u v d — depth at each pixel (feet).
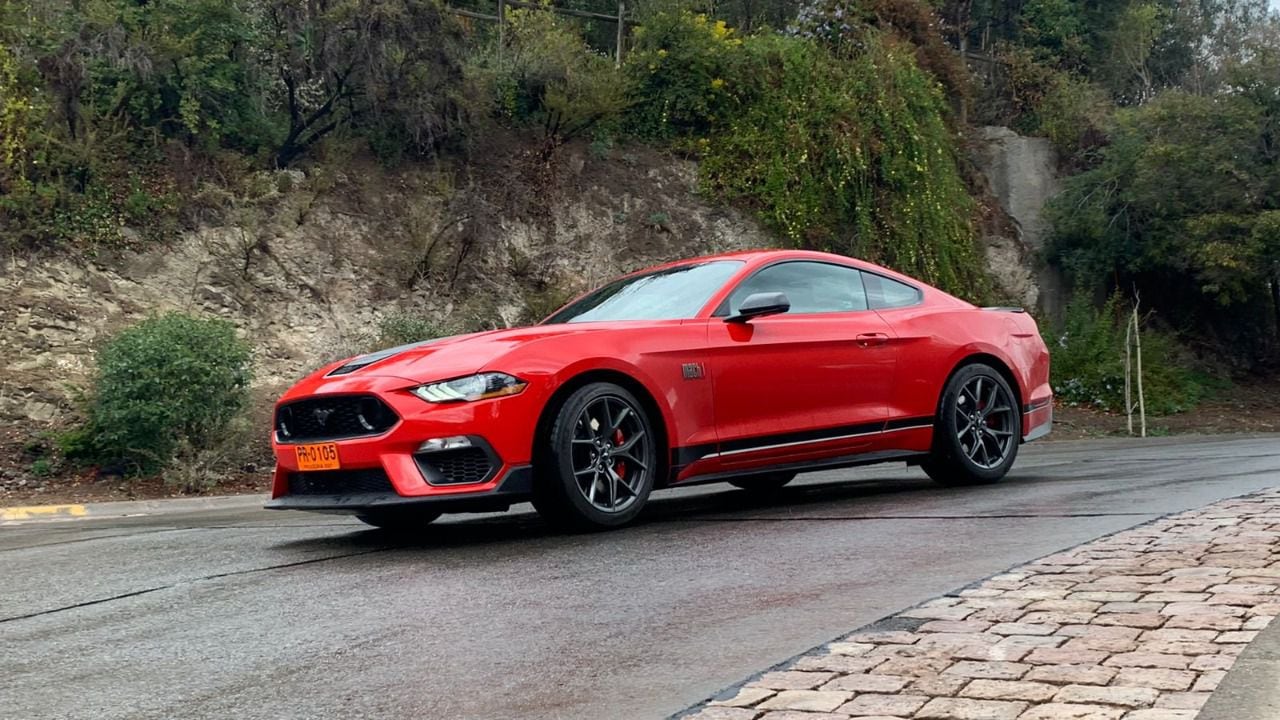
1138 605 10.87
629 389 17.93
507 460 16.44
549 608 12.15
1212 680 8.52
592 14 73.00
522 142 63.67
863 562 13.82
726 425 18.79
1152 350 77.92
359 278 53.06
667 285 20.43
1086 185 85.10
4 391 40.27
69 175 48.29
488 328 53.67
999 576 12.48
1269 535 14.17
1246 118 79.97
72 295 45.32
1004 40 102.53
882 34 78.84
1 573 17.04
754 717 8.17
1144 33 104.22
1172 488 20.07
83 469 37.73
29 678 10.42
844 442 20.36
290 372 47.78
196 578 15.33
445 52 57.82
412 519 20.27
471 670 9.92
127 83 49.88
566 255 60.95
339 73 54.80
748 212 68.13
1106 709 7.97
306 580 14.67
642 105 69.87
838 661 9.47
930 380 21.66
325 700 9.26
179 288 48.08
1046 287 86.02
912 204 73.05
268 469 39.65
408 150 59.36
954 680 8.80
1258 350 93.91
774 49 72.59
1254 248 77.15
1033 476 24.70
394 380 16.75
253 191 52.49
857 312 21.24
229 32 52.75
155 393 37.22
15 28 48.19
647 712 8.55
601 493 17.54
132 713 9.15
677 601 12.17
